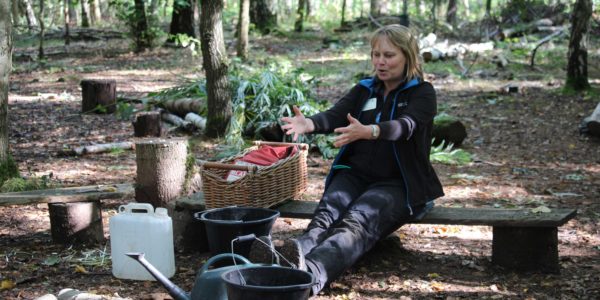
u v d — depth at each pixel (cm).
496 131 1007
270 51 2108
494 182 718
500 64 1659
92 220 499
